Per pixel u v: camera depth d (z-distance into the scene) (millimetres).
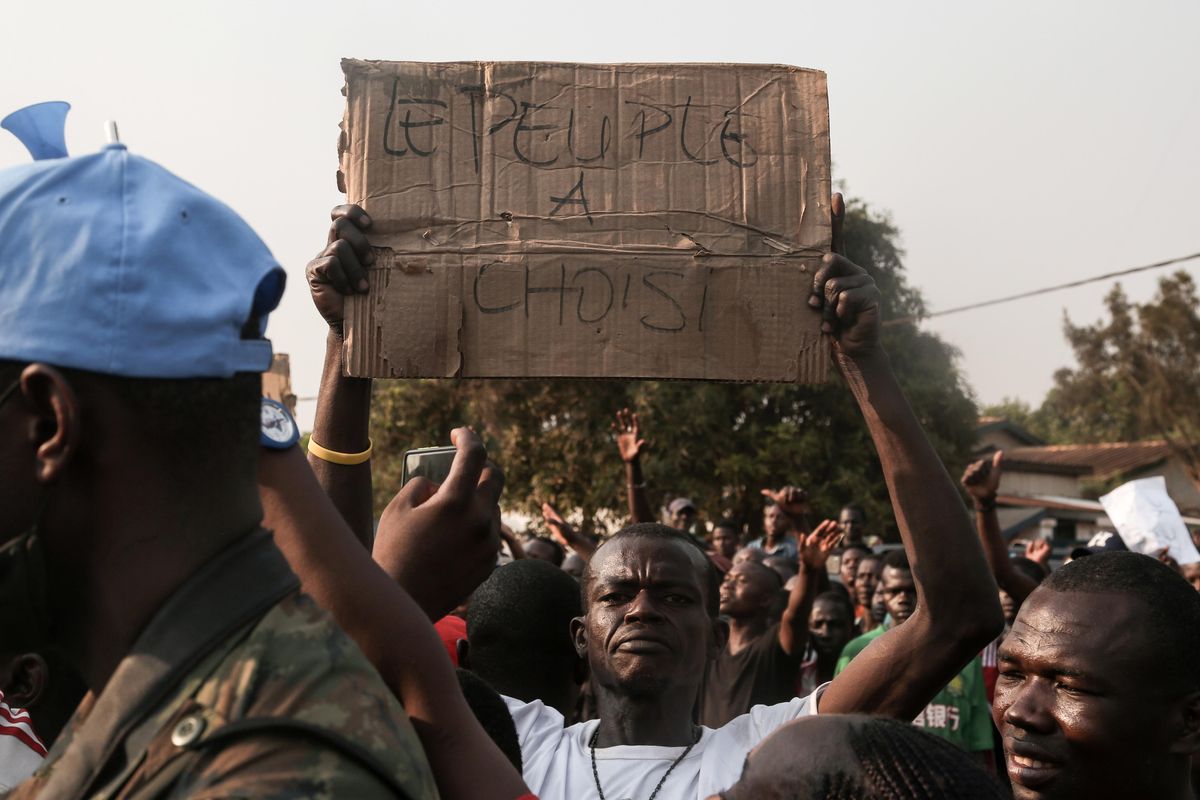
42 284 1008
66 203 1026
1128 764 1990
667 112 2152
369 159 2076
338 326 2088
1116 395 44781
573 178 2115
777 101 2166
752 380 2092
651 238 2104
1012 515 26094
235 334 1069
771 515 10234
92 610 1078
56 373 1000
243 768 948
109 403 1027
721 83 2166
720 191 2135
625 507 20516
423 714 1200
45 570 1059
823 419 21078
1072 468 37219
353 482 2076
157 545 1055
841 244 2172
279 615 1055
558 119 2135
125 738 1006
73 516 1052
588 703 4625
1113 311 44594
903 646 2432
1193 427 41875
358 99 2098
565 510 21172
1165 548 6922
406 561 1556
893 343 23484
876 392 2229
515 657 3441
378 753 985
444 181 2088
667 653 2842
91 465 1039
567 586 3559
